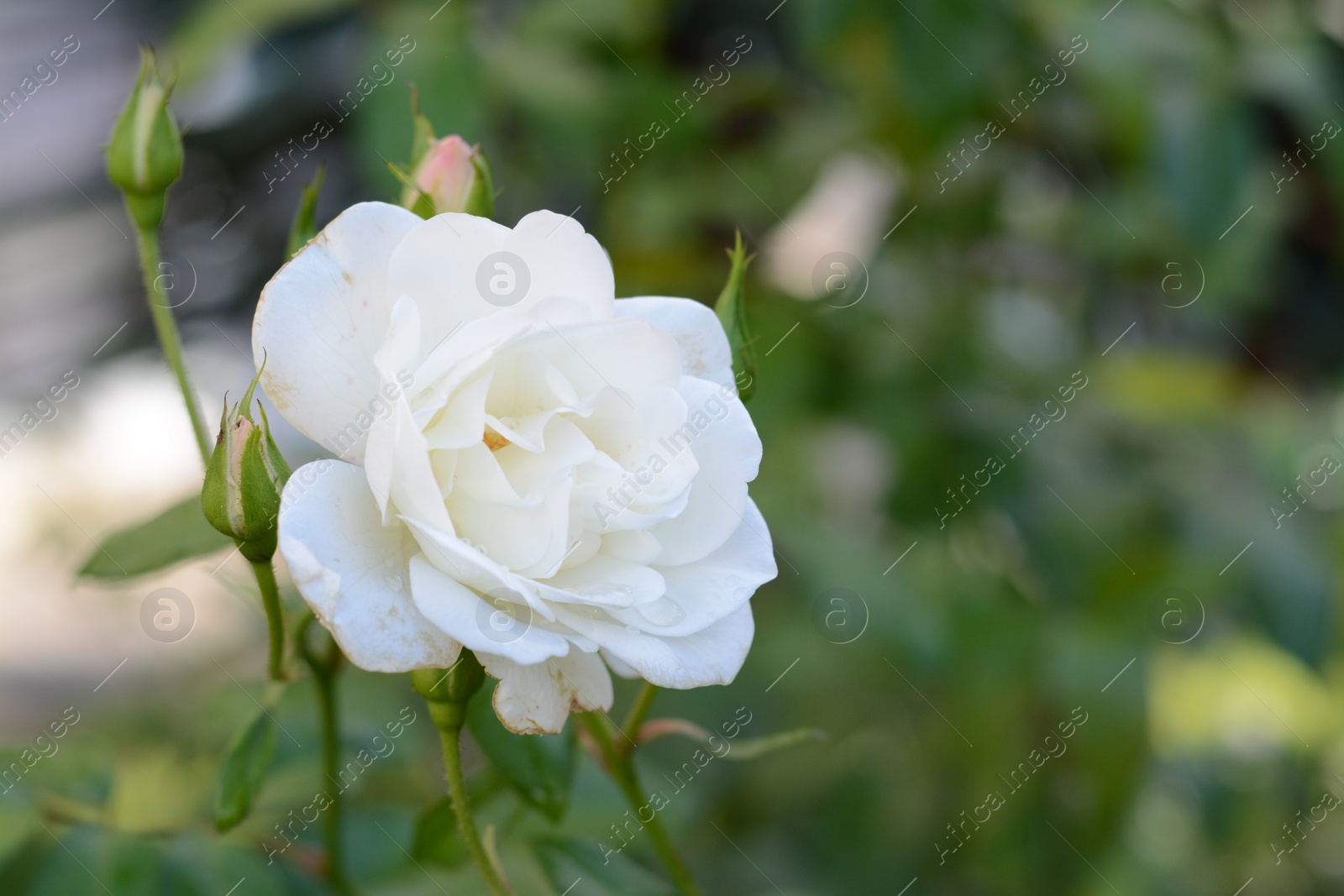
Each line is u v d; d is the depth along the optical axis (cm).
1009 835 79
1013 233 86
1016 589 78
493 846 45
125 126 47
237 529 43
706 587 43
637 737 49
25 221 86
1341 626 89
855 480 89
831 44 67
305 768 53
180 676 86
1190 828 101
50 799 50
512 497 42
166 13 88
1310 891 101
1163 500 81
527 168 73
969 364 80
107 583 48
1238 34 76
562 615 42
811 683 88
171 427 105
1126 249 83
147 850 49
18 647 127
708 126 81
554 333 42
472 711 47
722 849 86
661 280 81
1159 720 101
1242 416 91
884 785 89
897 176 80
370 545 42
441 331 43
